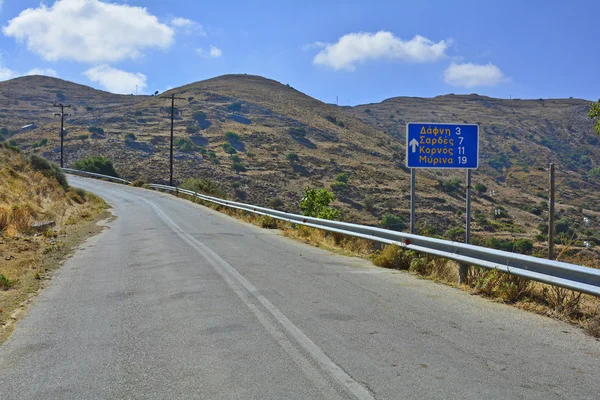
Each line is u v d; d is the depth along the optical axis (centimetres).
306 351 568
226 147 8856
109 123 10794
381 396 447
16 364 547
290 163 8019
